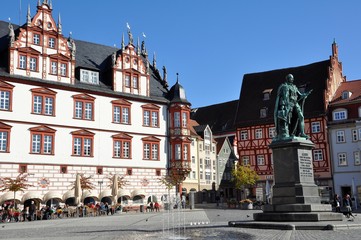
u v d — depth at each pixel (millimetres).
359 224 18812
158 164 59375
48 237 20188
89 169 52656
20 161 47281
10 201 46250
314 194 21031
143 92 59438
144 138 58281
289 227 18625
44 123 49625
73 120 52062
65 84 51531
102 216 44531
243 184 69688
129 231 22000
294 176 21031
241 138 74312
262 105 74625
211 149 86500
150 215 42594
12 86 47750
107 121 55188
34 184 47969
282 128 22141
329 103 67688
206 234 18219
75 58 55844
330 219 19969
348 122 64125
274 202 21453
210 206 66625
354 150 63312
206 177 83625
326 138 65688
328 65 71375
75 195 45500
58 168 50031
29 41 49625
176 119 61312
